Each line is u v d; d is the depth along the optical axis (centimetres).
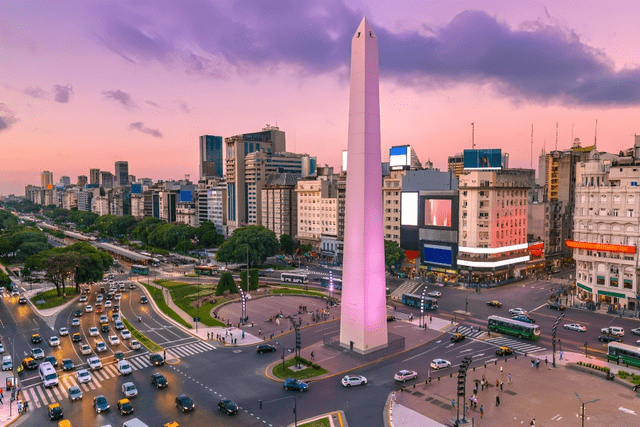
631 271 10544
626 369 6981
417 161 18188
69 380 6969
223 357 7906
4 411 5894
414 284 14038
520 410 5669
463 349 8162
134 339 8656
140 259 19500
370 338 7812
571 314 10444
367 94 7525
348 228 7950
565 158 18875
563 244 17700
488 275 13912
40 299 13075
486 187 13812
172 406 5928
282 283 14850
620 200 10838
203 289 13925
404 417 5497
